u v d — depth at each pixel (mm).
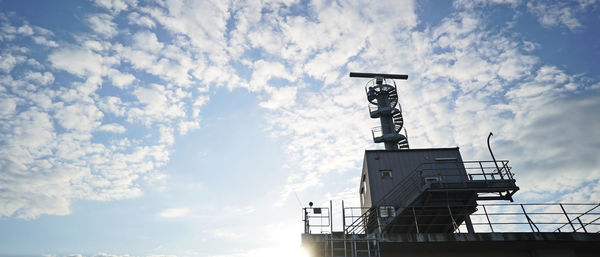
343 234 14266
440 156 20578
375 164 20484
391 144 29391
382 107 30953
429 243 13812
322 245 14461
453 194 17062
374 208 17547
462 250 14883
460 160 20234
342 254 15461
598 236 13469
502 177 16656
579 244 13852
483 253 14859
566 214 13961
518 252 14875
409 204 16766
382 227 16188
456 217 17953
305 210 15102
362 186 23891
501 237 13555
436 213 17344
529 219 13961
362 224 15766
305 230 14664
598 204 13844
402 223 18469
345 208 15039
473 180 16625
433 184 16578
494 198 17000
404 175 19953
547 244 14031
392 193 19094
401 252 15000
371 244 14398
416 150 20953
